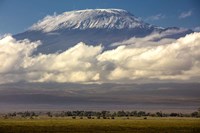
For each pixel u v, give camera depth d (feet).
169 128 488.44
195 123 635.25
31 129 459.32
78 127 505.25
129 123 649.20
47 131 439.63
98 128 490.49
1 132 419.54
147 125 562.66
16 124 573.74
